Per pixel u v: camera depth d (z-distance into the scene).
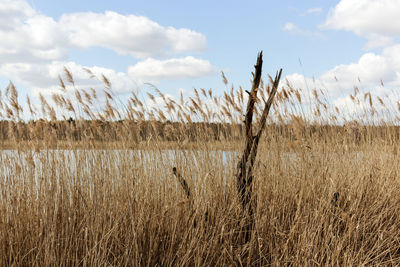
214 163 4.04
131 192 3.74
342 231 3.78
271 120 4.48
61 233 3.43
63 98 3.96
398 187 4.91
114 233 3.35
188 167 4.05
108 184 3.76
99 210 3.53
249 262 3.24
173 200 3.77
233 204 3.61
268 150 4.38
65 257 3.16
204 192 3.78
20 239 3.31
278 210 3.89
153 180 3.99
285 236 3.49
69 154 3.82
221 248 3.35
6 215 3.32
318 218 3.62
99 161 3.89
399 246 3.51
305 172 4.17
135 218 3.56
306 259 3.14
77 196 3.69
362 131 5.78
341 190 4.46
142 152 4.07
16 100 3.73
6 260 3.13
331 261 3.23
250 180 3.63
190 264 3.31
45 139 3.74
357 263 3.21
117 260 3.17
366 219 3.87
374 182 4.96
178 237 3.50
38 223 3.37
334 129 5.36
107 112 4.17
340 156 5.14
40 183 3.54
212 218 3.58
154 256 3.33
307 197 4.00
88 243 3.38
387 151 5.89
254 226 3.58
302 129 4.28
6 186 3.48
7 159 3.68
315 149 4.71
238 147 4.18
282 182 4.16
